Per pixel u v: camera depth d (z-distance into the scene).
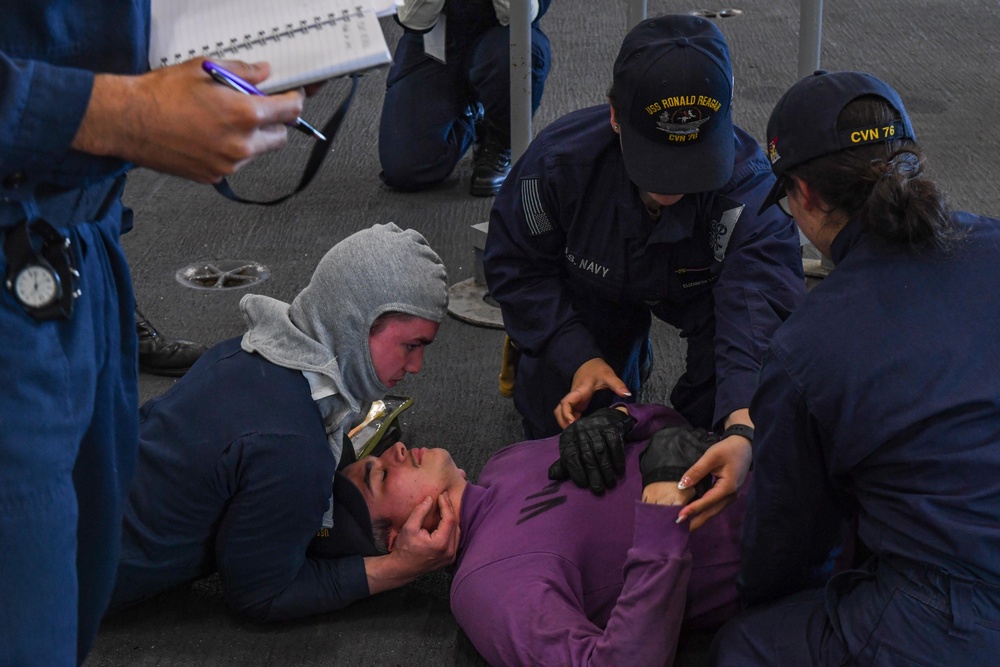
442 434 2.52
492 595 1.69
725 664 1.57
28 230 0.98
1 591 0.97
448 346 2.91
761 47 5.64
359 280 1.76
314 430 1.76
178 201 3.87
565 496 1.81
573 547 1.74
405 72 3.84
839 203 1.41
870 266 1.36
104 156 0.99
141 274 3.31
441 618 1.94
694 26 1.88
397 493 1.90
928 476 1.32
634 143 1.85
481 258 3.12
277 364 1.77
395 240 1.80
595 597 1.75
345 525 1.92
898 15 6.27
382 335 1.78
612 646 1.53
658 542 1.56
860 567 1.51
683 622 1.81
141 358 2.75
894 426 1.31
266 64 1.01
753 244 1.98
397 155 3.87
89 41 1.01
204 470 1.73
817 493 1.46
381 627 1.92
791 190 1.47
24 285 0.97
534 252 2.18
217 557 1.82
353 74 1.06
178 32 1.06
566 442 1.84
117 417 1.19
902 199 1.31
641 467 1.72
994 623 1.29
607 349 2.36
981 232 1.37
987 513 1.29
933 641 1.32
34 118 0.91
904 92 4.89
